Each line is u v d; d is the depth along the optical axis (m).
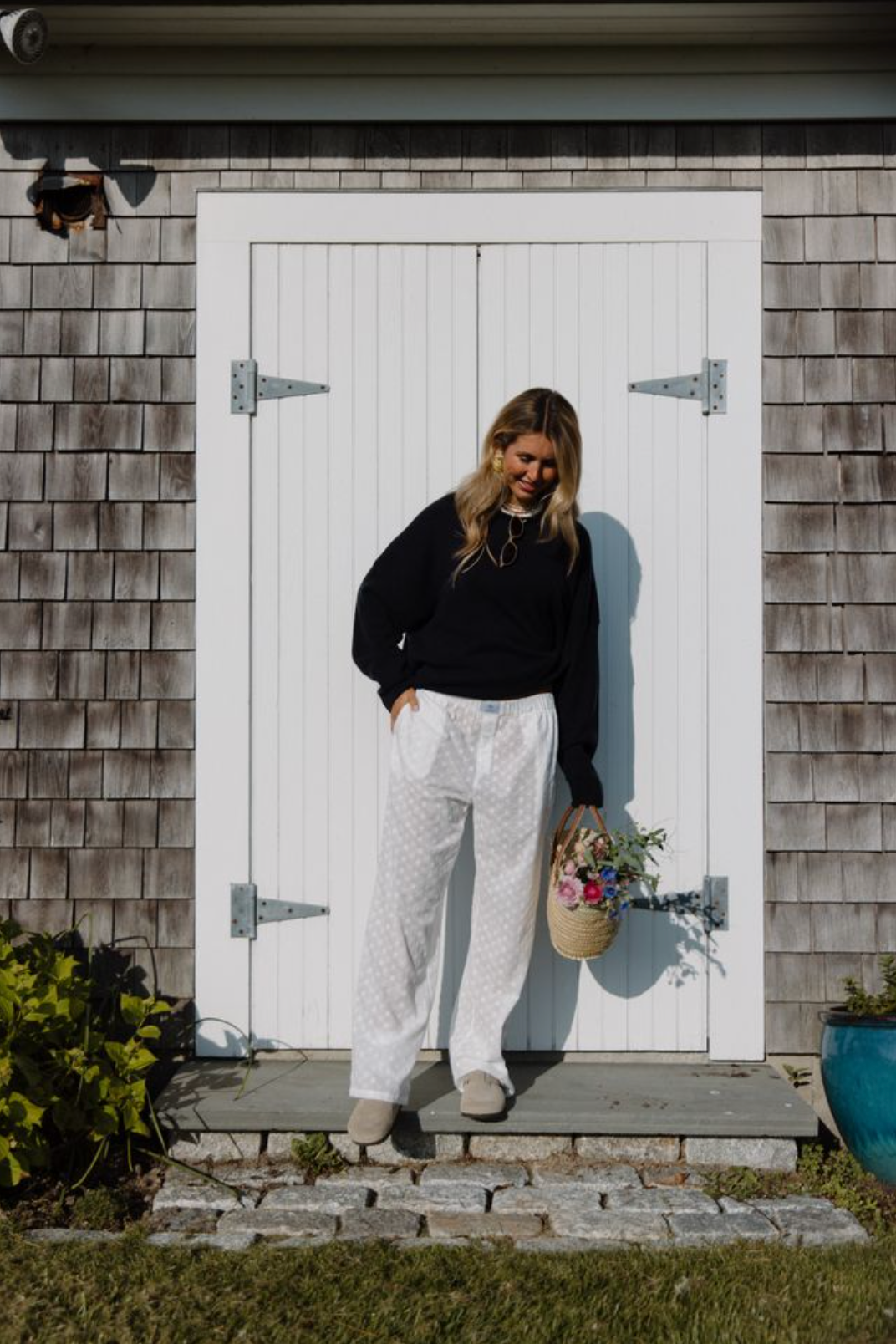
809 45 3.72
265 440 3.79
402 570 3.32
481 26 3.60
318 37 3.66
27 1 3.51
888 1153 3.28
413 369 3.78
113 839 3.78
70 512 3.80
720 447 3.77
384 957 3.25
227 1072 3.64
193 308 3.80
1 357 3.81
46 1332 2.47
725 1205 3.12
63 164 3.81
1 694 3.79
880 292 3.79
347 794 3.77
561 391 3.78
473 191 3.78
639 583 3.77
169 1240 2.91
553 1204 3.10
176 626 3.79
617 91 3.76
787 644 3.76
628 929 3.76
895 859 3.76
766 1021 3.75
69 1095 3.28
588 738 3.37
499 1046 3.35
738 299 3.78
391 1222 3.00
